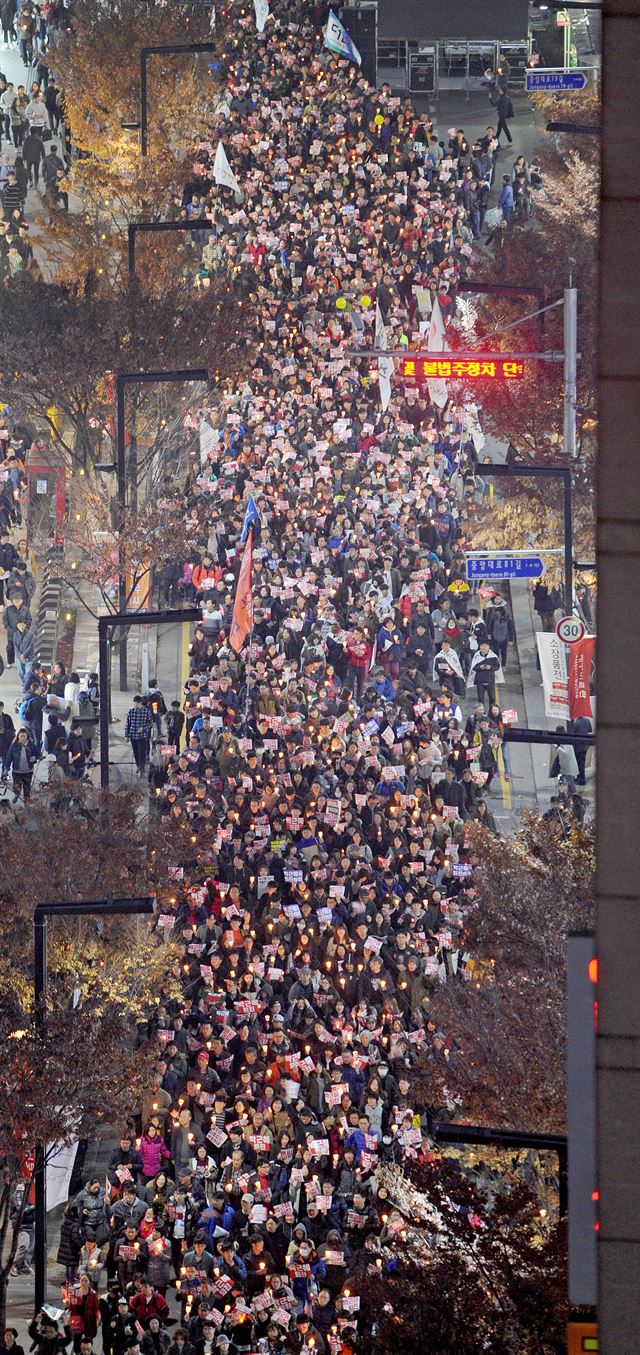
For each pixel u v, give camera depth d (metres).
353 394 135.25
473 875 78.38
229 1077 78.75
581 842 79.00
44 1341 65.81
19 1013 76.25
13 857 82.94
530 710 116.31
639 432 32.22
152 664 122.19
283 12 192.00
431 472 128.12
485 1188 62.50
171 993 81.50
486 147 172.50
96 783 106.19
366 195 161.75
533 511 123.12
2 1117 68.81
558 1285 56.66
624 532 32.34
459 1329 57.00
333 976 82.62
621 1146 32.56
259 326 140.50
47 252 156.25
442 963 84.88
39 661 123.38
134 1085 72.12
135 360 125.25
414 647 114.62
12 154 177.75
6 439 129.88
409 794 96.69
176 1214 71.19
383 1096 77.12
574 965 32.72
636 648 32.34
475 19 182.88
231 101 173.50
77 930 81.12
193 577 119.19
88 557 123.44
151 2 178.50
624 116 32.28
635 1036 32.53
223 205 158.12
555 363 123.75
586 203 144.38
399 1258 60.66
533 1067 66.38
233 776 98.69
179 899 85.56
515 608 129.12
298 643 111.12
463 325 127.81
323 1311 65.25
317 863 87.88
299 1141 74.50
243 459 125.75
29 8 187.75
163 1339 65.44
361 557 116.75
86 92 168.25
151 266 144.25
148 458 128.25
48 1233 77.62
